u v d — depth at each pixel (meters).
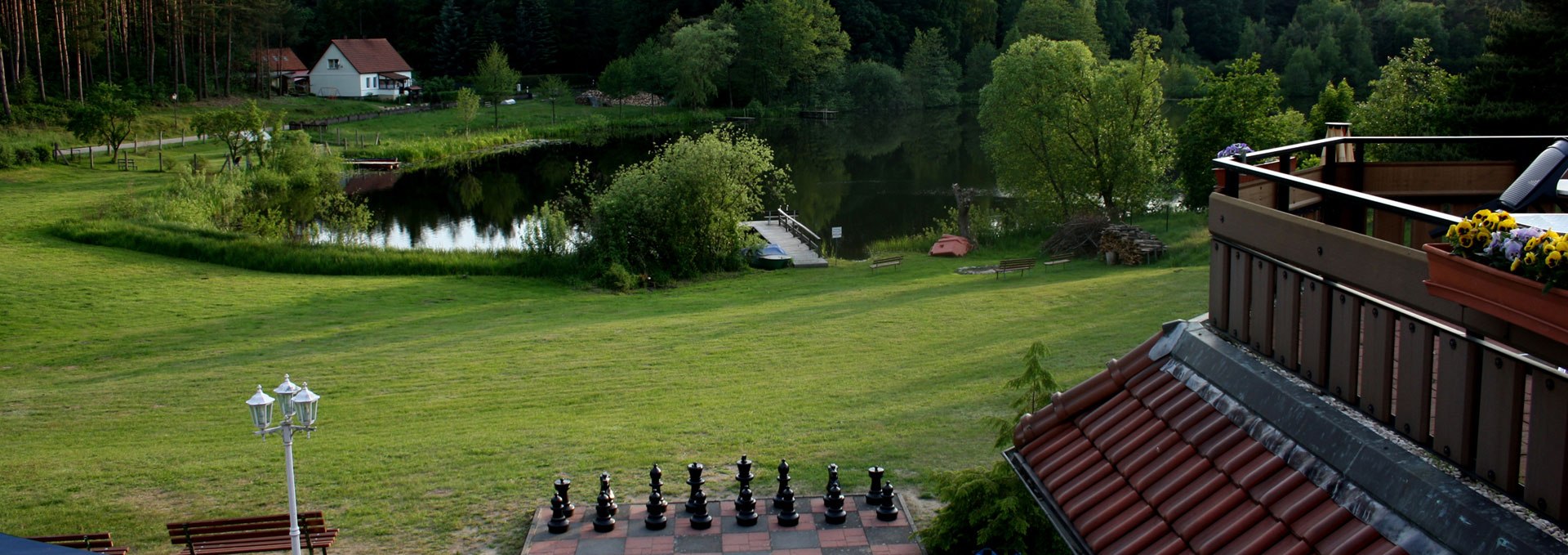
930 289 32.12
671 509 13.72
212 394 21.52
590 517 13.52
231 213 46.28
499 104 96.38
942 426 17.09
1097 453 6.73
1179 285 29.22
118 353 25.61
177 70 82.56
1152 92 44.53
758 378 21.69
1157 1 122.38
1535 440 4.18
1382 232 7.96
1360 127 45.31
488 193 57.97
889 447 16.12
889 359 22.77
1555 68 32.34
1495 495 4.38
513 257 38.28
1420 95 44.62
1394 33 94.62
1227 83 43.31
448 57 110.69
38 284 31.95
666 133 85.88
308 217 48.47
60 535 11.83
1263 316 6.05
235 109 82.50
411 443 17.31
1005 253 40.31
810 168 65.00
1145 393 6.86
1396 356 5.53
